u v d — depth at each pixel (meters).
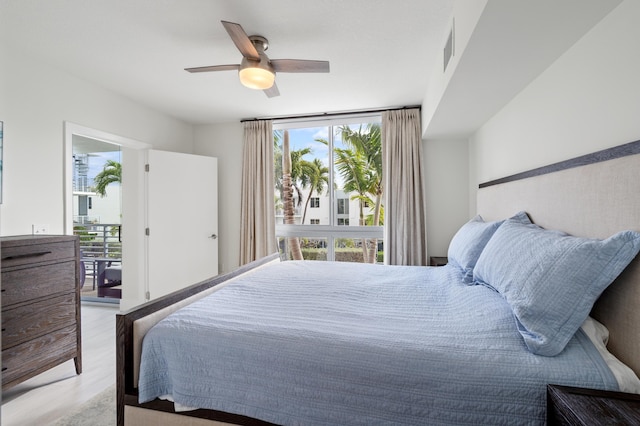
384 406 1.12
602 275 1.17
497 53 1.74
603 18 1.42
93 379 2.29
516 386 1.05
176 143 4.22
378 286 1.98
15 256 1.99
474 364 1.10
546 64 1.86
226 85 3.13
